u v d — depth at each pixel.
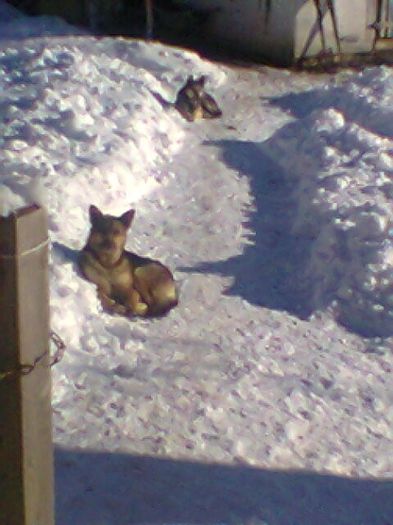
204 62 18.47
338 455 8.13
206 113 15.70
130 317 9.84
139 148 13.33
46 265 5.39
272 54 20.62
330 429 8.45
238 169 13.84
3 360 5.30
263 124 15.91
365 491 7.71
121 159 12.74
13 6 21.55
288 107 17.02
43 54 16.31
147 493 7.40
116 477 7.55
